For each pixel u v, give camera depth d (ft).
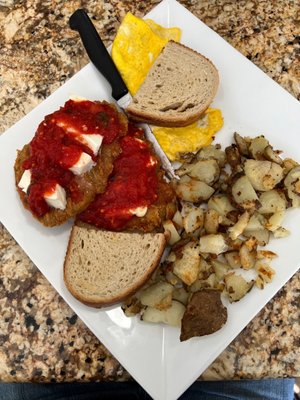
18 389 1.12
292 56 1.02
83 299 0.88
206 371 0.93
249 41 1.03
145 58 0.97
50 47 1.06
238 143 0.93
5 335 0.95
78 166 0.85
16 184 0.93
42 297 0.97
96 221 0.91
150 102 0.95
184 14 1.00
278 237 0.92
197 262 0.87
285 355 0.93
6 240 0.99
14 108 1.04
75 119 0.88
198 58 0.96
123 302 0.90
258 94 0.97
